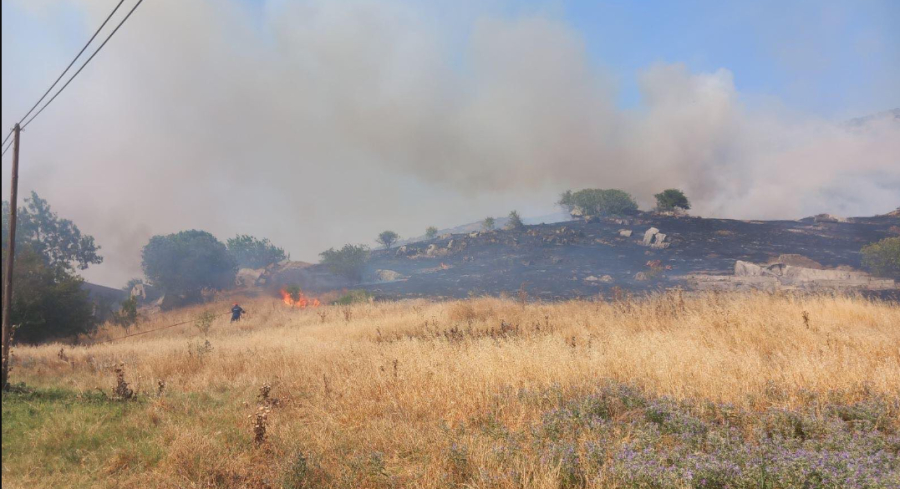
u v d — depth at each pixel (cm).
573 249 4616
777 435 461
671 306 1321
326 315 2264
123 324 2947
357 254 4291
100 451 579
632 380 653
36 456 558
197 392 880
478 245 5338
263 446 559
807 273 2833
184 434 587
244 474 494
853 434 459
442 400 654
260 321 2559
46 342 2431
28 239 4500
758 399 566
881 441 427
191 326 2612
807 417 493
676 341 838
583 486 402
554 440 495
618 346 834
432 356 863
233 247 6069
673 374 661
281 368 1035
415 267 4744
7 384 911
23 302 2334
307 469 468
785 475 366
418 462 487
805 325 952
